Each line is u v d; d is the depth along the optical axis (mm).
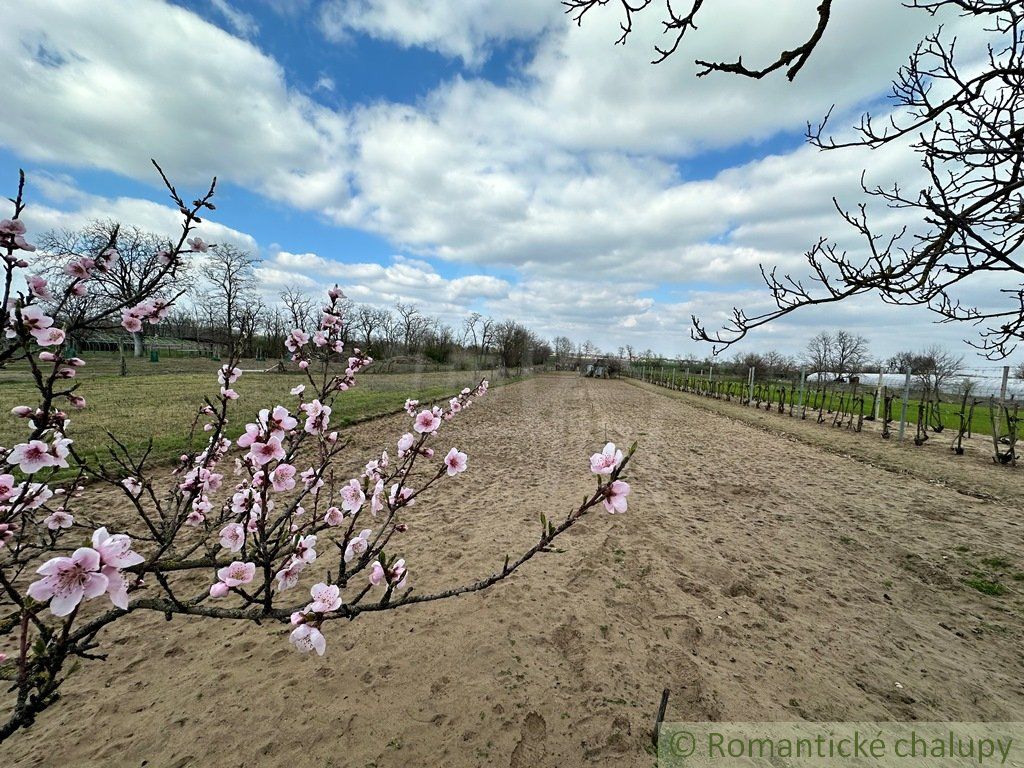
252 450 1862
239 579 1657
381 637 3553
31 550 4457
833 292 2627
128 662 3244
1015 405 10148
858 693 3109
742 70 2021
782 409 19547
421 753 2586
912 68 3309
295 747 2602
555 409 19219
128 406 12070
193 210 1876
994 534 5926
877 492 7844
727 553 5219
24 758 2488
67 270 1661
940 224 2525
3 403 11477
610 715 2863
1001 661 3467
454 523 5938
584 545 5305
